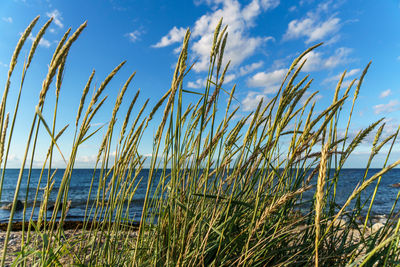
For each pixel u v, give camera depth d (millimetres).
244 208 1837
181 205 1498
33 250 1378
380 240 1567
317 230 952
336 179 1766
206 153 1609
